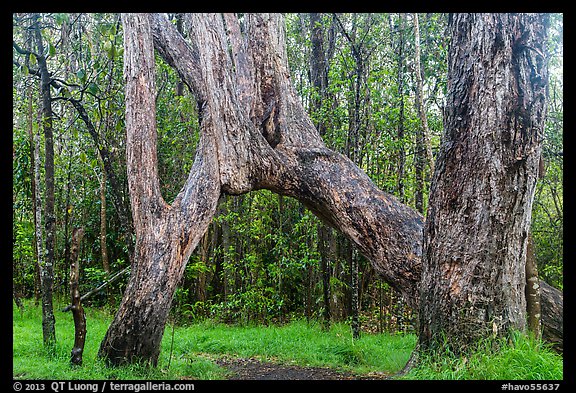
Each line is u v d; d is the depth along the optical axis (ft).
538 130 21.15
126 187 48.26
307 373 24.82
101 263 53.26
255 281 44.21
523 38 20.89
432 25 39.65
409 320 41.63
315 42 43.70
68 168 49.14
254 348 31.68
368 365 27.58
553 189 45.85
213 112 26.25
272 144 28.99
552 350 24.31
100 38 35.86
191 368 24.85
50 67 46.50
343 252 44.65
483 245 21.04
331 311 41.39
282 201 43.73
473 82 21.38
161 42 29.84
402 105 37.01
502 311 21.04
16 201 48.80
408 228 25.58
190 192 25.63
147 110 24.57
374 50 44.19
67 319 41.91
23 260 50.55
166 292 23.85
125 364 23.26
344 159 28.78
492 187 20.95
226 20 30.96
